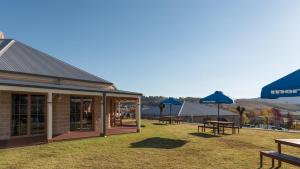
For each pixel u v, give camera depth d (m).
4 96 14.57
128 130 20.23
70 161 9.52
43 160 9.65
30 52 21.36
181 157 10.27
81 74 21.83
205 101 19.59
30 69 17.81
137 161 9.58
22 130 15.45
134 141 14.41
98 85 21.69
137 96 19.59
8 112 14.73
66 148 12.08
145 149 11.95
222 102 18.70
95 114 20.16
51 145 12.84
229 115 41.12
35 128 16.16
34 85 13.07
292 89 6.96
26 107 15.67
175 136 16.66
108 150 11.67
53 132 17.20
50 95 13.77
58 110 17.58
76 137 15.61
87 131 19.00
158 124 27.25
